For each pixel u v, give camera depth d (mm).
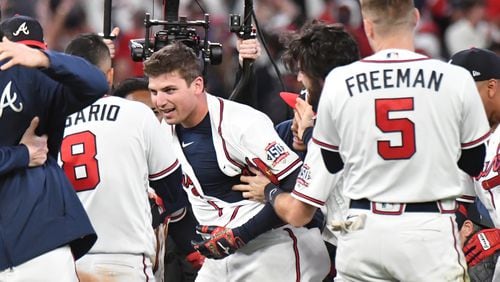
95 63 20344
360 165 16656
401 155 16406
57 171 17453
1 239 16859
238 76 22359
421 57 16625
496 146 18578
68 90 16875
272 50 38125
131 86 22359
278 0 45000
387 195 16531
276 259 19766
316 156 17609
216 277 20359
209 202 19875
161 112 19844
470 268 19531
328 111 16844
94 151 19359
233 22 21766
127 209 19453
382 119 16438
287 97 19641
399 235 16453
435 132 16391
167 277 22672
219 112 19562
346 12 45188
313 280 20031
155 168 19797
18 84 16906
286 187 19156
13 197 16953
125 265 19453
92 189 19312
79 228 17234
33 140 17062
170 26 21625
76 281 17453
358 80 16609
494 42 47719
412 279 16531
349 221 16781
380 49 16828
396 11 16562
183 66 19266
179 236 21766
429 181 16438
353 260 16828
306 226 19922
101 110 19547
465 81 16547
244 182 19562
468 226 19828
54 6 42594
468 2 47531
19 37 17609
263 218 18984
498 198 18609
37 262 16906
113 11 42219
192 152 19734
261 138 19219
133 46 21750
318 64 18406
